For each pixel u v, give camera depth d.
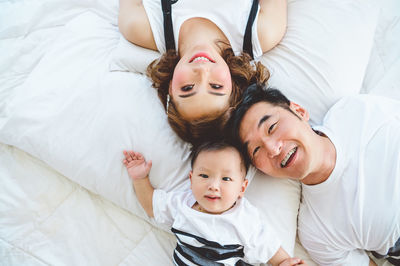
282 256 0.92
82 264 1.02
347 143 1.01
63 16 1.21
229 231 0.91
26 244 1.01
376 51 1.24
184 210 0.93
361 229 0.96
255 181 1.06
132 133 1.04
